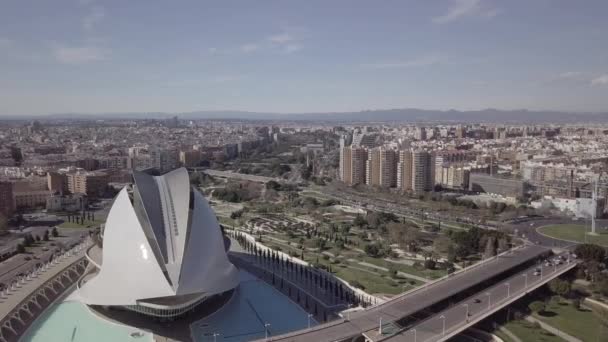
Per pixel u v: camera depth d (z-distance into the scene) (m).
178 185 171.62
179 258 150.88
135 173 170.62
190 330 148.00
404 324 147.00
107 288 151.38
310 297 184.50
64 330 147.00
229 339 143.75
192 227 162.00
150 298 142.12
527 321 162.38
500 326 158.38
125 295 145.75
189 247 155.75
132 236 154.88
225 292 174.75
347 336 134.12
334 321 144.38
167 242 153.50
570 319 163.50
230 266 171.62
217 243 169.38
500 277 195.62
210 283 153.38
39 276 188.25
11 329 144.50
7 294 166.12
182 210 163.00
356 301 180.12
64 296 176.50
